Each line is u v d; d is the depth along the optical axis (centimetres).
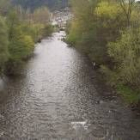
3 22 5503
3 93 4775
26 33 8106
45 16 18588
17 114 3884
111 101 4341
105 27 5862
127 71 3988
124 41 4222
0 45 5281
